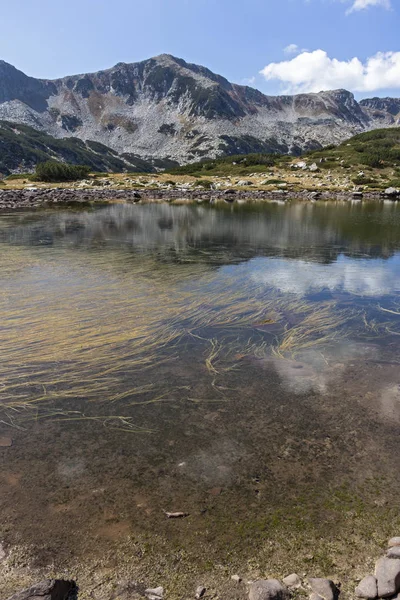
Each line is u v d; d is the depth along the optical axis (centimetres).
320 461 476
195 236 2253
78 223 2705
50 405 588
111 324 873
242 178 7338
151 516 395
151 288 1157
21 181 6269
